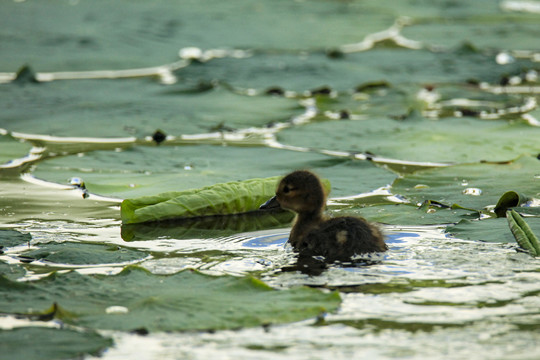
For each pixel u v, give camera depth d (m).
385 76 22.20
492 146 14.51
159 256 9.32
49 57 23.52
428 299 7.55
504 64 23.56
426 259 8.82
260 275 8.44
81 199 11.87
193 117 17.42
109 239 10.13
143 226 10.91
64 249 9.27
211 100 19.11
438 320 7.04
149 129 16.33
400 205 11.26
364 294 7.72
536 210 10.90
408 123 16.50
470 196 11.66
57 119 17.08
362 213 10.91
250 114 17.80
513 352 6.39
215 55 24.66
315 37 27.36
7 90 19.78
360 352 6.43
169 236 10.38
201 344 6.60
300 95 20.22
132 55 24.19
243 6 32.50
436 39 27.45
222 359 6.33
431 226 10.32
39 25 27.50
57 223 10.73
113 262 8.96
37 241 9.84
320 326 6.93
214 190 11.82
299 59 24.09
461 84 21.47
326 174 13.03
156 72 22.58
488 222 10.18
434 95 20.05
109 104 18.48
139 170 13.26
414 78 22.02
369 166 13.39
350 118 17.55
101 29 27.11
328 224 9.73
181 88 20.31
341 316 7.14
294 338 6.70
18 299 7.47
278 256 9.27
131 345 6.58
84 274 8.09
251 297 7.51
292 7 32.91
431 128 15.98
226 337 6.71
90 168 13.33
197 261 9.09
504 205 11.16
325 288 7.92
